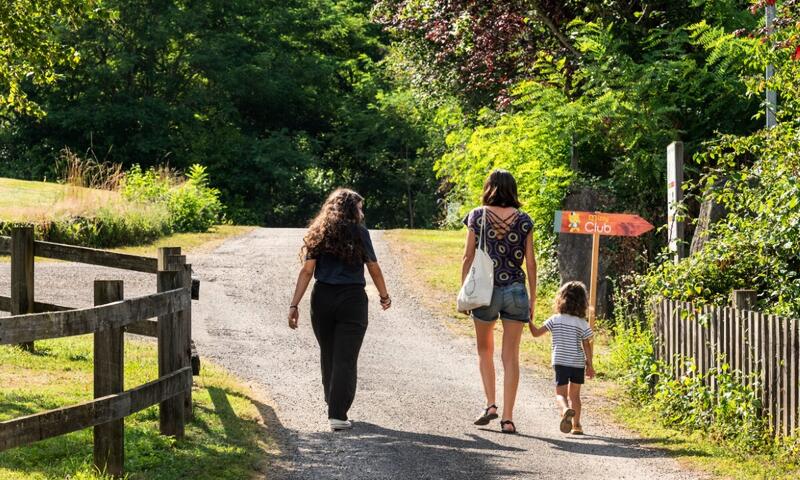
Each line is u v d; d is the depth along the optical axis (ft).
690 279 50.26
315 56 248.93
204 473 33.14
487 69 110.42
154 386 33.86
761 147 54.19
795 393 36.27
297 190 256.52
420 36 135.74
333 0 273.75
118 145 231.50
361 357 60.70
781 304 46.88
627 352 55.06
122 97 226.99
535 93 87.81
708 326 43.21
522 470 35.53
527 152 88.17
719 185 65.62
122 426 31.37
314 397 47.62
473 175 96.12
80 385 44.83
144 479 31.68
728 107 85.25
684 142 86.38
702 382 44.19
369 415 44.19
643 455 38.27
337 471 34.76
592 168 89.61
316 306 41.16
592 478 34.65
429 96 146.72
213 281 90.43
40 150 231.09
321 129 266.98
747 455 37.55
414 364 59.21
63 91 228.43
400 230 152.97
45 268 90.33
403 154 263.49
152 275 90.17
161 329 36.24
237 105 251.19
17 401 40.19
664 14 94.43
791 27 53.16
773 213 48.21
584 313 42.45
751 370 39.83
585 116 82.53
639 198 82.23
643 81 83.56
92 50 220.84
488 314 41.04
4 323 25.91
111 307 30.55
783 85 53.88
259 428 40.40
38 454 33.24
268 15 242.78
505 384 41.70
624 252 77.46
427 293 88.89
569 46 96.63
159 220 125.70
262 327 69.36
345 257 40.68
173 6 225.15
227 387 47.80
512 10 101.09
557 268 84.53
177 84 237.25
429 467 35.55
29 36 68.44
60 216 108.17
